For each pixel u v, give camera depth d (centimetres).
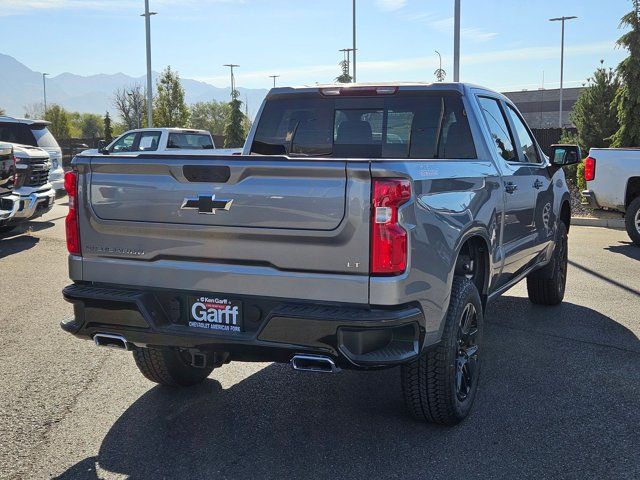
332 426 422
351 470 363
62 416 436
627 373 514
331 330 338
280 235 351
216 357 394
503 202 498
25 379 505
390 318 338
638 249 1099
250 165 353
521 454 380
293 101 571
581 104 1950
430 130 525
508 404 454
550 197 650
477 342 439
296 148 573
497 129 550
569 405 452
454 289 408
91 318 394
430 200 371
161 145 1817
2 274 895
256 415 440
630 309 714
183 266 376
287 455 382
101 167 390
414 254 350
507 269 532
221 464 371
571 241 1187
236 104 3931
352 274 343
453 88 516
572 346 584
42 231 1290
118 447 392
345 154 557
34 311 705
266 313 361
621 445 391
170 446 394
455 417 411
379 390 488
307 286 350
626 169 1120
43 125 1529
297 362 353
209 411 446
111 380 504
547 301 721
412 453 383
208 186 365
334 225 342
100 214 394
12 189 1129
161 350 454
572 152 649
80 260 404
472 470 362
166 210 376
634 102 1706
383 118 541
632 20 1677
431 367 393
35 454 382
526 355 559
